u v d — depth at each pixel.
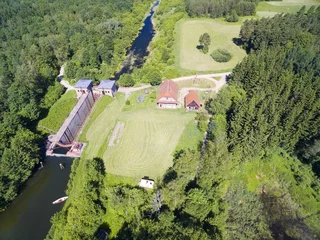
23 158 83.31
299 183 82.12
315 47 133.12
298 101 91.25
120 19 197.62
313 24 153.88
